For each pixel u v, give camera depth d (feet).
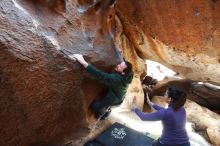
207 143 18.75
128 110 20.31
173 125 12.43
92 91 13.98
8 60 10.52
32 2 12.05
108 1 14.99
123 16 17.61
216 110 22.94
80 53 13.00
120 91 13.80
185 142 12.64
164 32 16.94
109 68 14.40
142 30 17.93
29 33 11.22
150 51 19.69
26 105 11.50
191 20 15.44
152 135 17.60
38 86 11.53
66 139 14.35
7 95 10.94
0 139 11.53
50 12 12.50
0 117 11.14
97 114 15.35
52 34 12.19
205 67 18.08
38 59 11.35
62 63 12.10
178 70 20.31
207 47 16.17
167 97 12.73
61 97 12.30
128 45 19.94
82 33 13.62
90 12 14.43
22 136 12.01
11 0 11.14
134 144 16.31
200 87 23.08
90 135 16.65
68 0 13.34
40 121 12.15
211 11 14.49
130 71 13.50
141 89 21.48
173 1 15.20
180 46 17.08
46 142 13.11
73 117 13.28
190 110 21.57
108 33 15.34
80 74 12.70
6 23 10.63
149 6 16.25
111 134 16.93
